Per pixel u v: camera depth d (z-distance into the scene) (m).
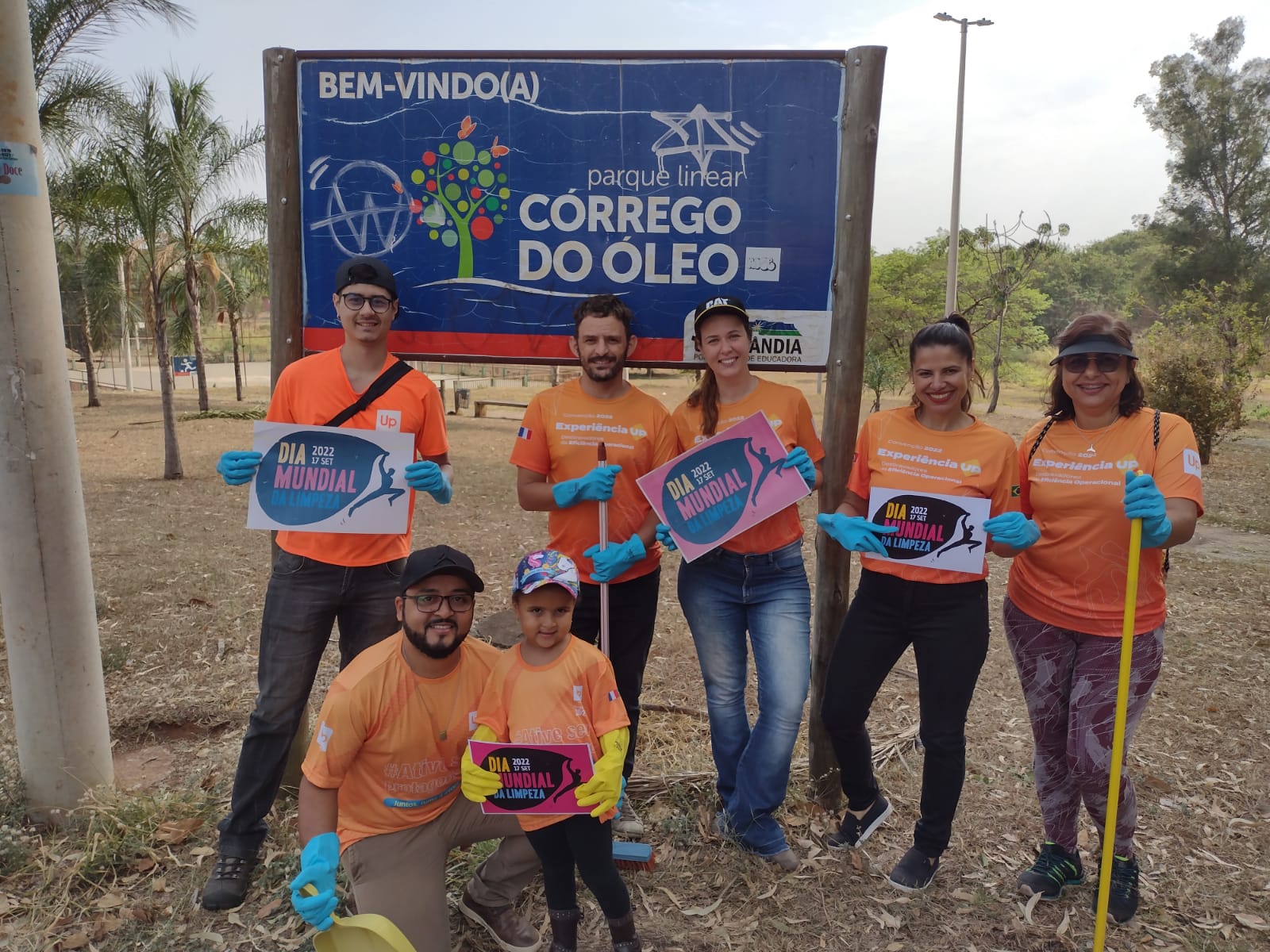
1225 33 33.31
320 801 2.41
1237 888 3.10
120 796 3.46
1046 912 2.97
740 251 3.52
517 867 2.72
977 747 4.24
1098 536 2.73
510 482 12.32
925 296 29.55
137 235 13.12
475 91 3.50
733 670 3.25
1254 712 4.66
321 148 3.55
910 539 2.88
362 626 3.10
